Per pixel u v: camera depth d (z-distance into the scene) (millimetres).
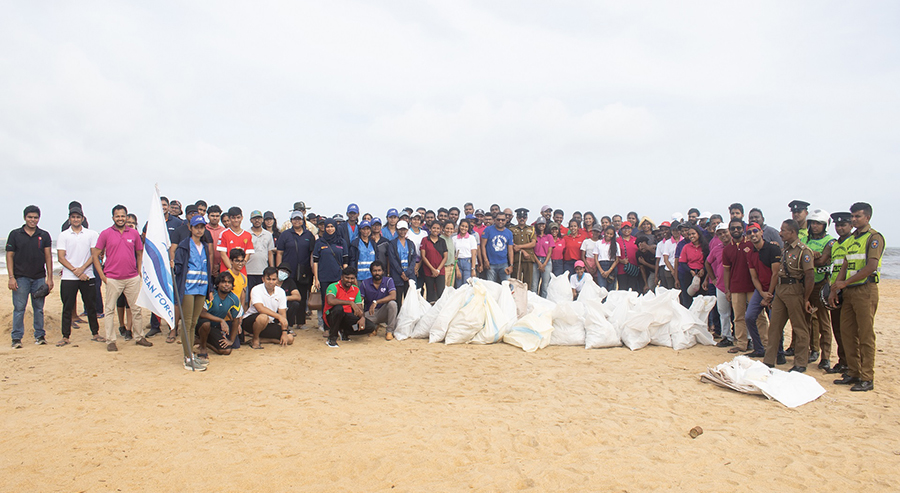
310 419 4754
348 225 10148
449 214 12172
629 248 11203
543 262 11602
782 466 3881
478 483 3555
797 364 6508
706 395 5641
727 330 8211
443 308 8422
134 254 7688
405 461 3881
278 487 3496
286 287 8781
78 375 6137
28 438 4242
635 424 4707
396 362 7047
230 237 8031
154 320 8711
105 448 4062
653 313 8047
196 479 3588
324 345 8023
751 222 9320
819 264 6523
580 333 8297
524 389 5848
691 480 3625
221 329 7246
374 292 8703
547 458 3994
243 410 4980
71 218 7828
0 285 17297
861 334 5836
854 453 4117
